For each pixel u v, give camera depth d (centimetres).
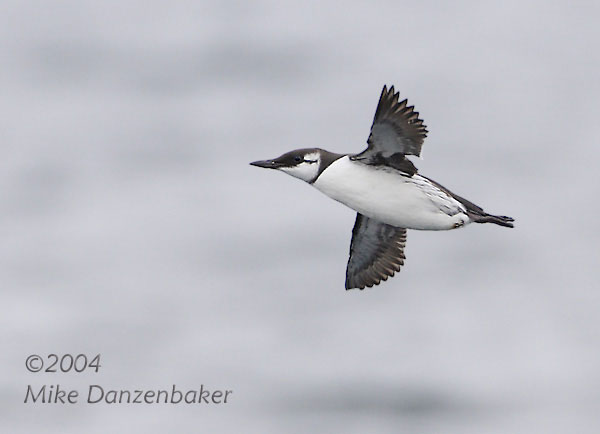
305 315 2231
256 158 3381
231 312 2247
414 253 2589
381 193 1048
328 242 2567
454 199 1067
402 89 4297
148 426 1822
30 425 1806
